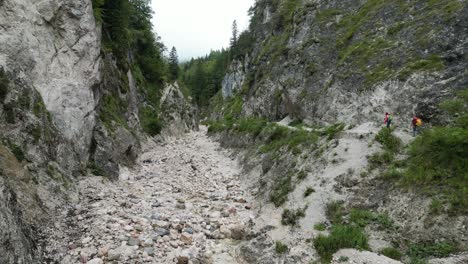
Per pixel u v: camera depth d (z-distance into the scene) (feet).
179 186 76.33
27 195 45.55
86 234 44.11
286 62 148.15
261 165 84.94
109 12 115.85
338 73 106.63
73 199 55.67
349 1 139.33
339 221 46.16
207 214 58.18
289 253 40.01
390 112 78.33
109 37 115.55
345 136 63.87
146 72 179.11
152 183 76.69
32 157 52.08
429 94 70.59
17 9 62.95
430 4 97.30
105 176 71.92
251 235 48.67
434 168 43.68
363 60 101.60
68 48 75.20
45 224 44.73
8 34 59.47
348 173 53.72
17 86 55.26
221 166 106.32
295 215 50.78
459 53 74.43
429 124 62.80
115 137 87.30
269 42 203.31
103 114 89.10
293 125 116.06
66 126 67.05
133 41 160.04
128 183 74.64
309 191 55.26
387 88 83.25
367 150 56.54
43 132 57.00
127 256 40.29
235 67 304.30
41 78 65.57
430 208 39.01
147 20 185.37
